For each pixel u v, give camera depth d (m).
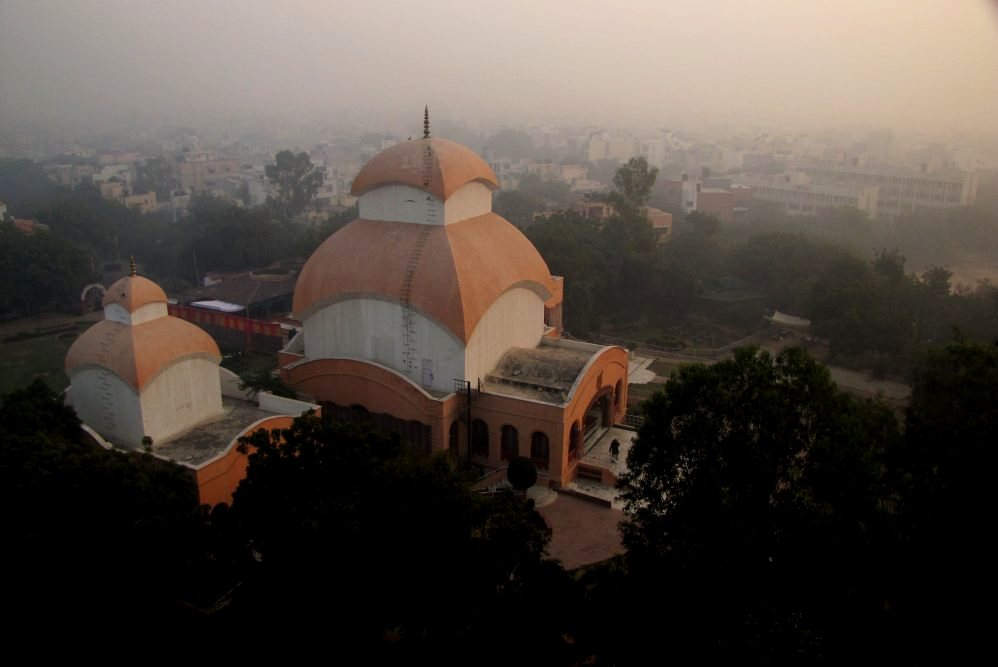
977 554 19.89
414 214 38.81
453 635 21.53
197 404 33.84
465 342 36.09
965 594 19.45
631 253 76.56
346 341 39.62
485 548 21.61
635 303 77.56
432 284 36.41
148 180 198.88
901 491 22.31
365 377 38.00
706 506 22.09
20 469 23.61
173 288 94.19
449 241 37.50
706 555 21.45
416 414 36.78
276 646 23.62
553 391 38.06
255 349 63.47
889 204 149.12
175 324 32.84
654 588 21.53
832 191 141.38
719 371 23.97
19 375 62.66
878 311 57.50
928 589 19.80
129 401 31.20
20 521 23.45
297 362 40.47
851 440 21.66
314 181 138.88
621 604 21.48
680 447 23.45
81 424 30.12
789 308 75.50
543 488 36.62
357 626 22.31
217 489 29.73
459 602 21.22
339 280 38.50
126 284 31.58
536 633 20.88
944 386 23.75
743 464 22.25
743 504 21.92
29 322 78.94
